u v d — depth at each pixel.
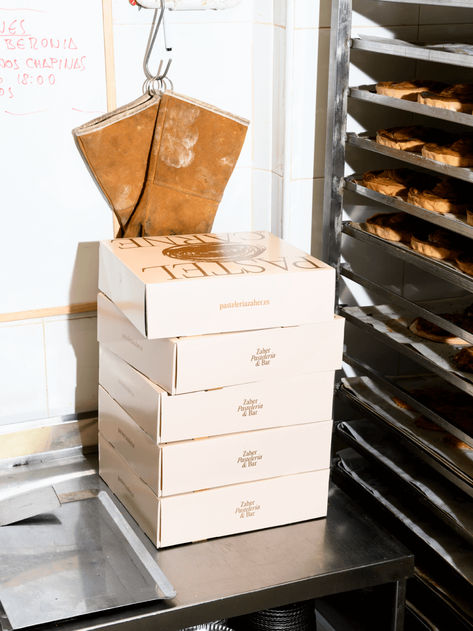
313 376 1.45
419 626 1.64
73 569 1.42
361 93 1.67
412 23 1.85
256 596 1.37
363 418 2.06
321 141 1.82
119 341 1.51
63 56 1.63
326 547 1.49
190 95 1.77
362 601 1.78
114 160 1.69
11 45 1.59
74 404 1.85
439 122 1.95
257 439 1.44
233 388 1.39
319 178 1.85
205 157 1.73
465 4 1.39
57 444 1.82
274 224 1.90
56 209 1.71
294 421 1.46
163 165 1.71
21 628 1.27
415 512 1.74
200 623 1.35
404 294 2.04
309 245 1.90
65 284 1.77
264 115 1.82
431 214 1.52
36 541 1.50
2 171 1.65
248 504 1.48
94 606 1.32
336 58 1.68
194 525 1.46
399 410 1.80
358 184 1.75
